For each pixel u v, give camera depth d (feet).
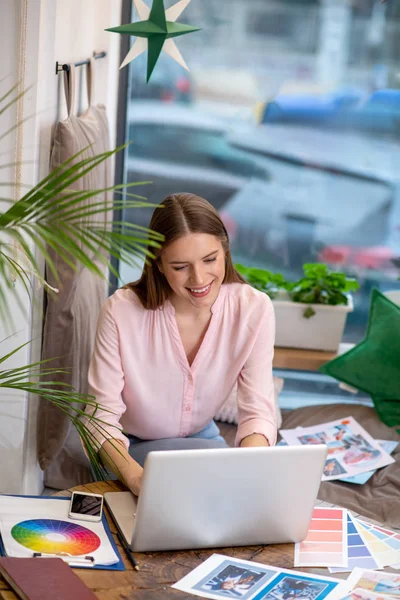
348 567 5.47
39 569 4.85
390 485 9.17
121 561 5.26
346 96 12.87
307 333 11.74
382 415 10.75
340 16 12.55
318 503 6.45
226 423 10.57
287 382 13.04
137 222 13.33
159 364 7.16
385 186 13.16
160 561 5.37
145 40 8.12
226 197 13.34
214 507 5.38
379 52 12.67
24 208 4.85
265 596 5.00
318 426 10.53
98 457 6.68
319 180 13.21
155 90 12.88
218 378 7.36
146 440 7.60
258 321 7.28
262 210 13.38
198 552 5.54
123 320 7.07
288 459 5.35
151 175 13.24
